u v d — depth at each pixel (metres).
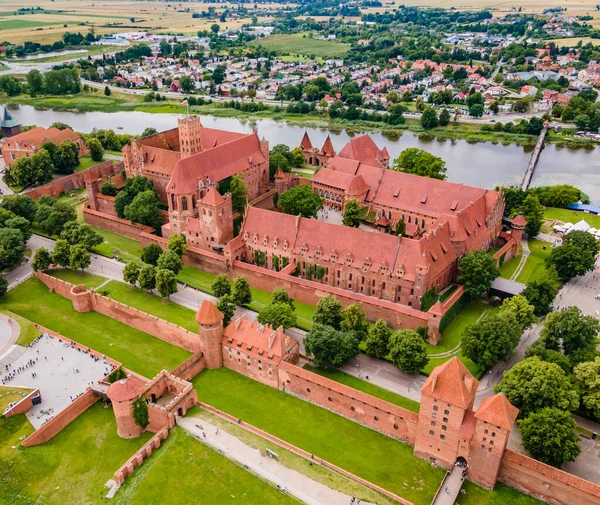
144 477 116.12
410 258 164.75
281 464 118.06
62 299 180.50
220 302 156.75
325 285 170.50
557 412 113.50
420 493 111.69
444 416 112.12
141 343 159.62
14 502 113.06
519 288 171.00
